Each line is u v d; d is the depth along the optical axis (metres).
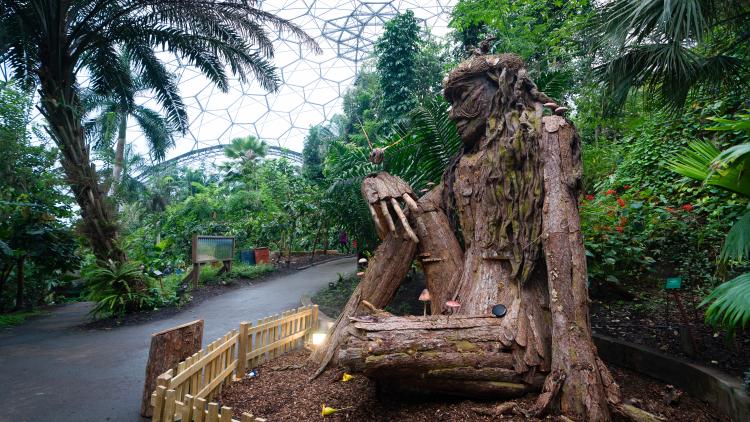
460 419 2.51
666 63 4.29
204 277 11.56
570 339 2.56
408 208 3.99
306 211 15.26
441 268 3.73
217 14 9.84
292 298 9.27
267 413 2.95
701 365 3.01
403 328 2.76
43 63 8.77
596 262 4.91
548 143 3.00
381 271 3.94
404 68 13.63
